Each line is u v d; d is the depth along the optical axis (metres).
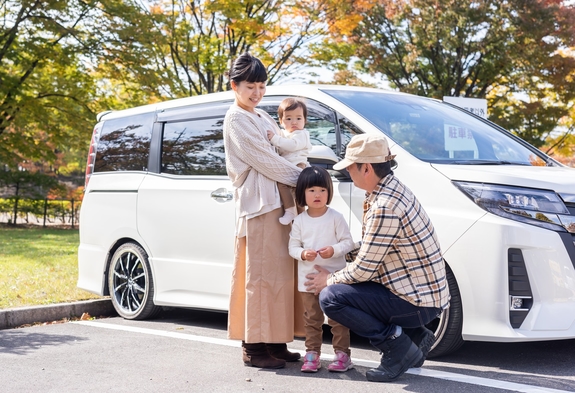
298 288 3.88
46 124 20.00
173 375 3.82
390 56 22.62
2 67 19.67
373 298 3.57
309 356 3.87
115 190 6.04
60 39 19.34
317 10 17.47
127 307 5.93
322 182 3.71
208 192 5.19
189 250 5.32
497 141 4.93
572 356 4.22
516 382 3.60
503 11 19.97
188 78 19.56
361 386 3.56
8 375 3.84
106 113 6.52
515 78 21.06
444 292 3.59
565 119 21.73
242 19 16.95
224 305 5.05
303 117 4.07
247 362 4.05
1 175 21.45
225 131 3.95
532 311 3.79
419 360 3.66
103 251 6.12
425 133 4.59
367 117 4.52
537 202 3.86
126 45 18.31
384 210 3.45
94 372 3.90
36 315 5.64
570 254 3.82
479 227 3.85
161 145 5.75
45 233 16.62
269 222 3.88
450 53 21.58
